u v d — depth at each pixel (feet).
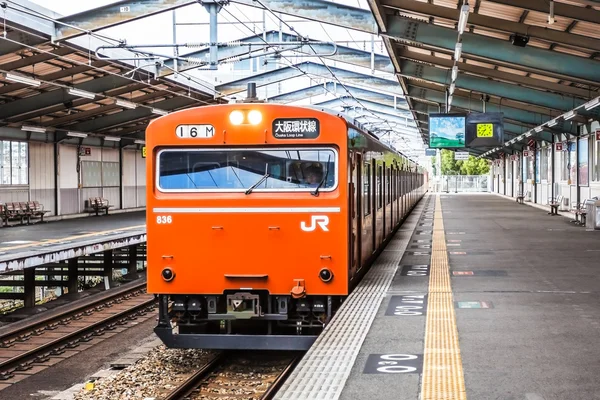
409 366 22.61
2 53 66.95
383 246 54.49
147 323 46.83
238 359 33.40
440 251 55.83
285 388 20.40
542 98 82.28
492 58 63.00
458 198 188.24
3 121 88.38
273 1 69.72
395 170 68.74
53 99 86.02
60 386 32.14
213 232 30.14
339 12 68.74
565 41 54.60
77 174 112.27
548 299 34.60
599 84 63.98
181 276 30.35
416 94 104.47
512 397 19.40
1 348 40.01
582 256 52.95
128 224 91.61
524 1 47.91
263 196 29.94
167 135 30.50
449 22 61.21
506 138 145.89
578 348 24.84
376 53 93.61
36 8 64.75
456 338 26.37
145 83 89.04
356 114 174.29
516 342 25.73
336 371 22.09
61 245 61.41
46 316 50.70
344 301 32.07
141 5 69.00
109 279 68.64
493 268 46.16
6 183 93.86
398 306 32.50
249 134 30.09
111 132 122.11
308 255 29.71
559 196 118.93
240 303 29.96
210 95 112.37
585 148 96.78
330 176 29.78
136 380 30.68
